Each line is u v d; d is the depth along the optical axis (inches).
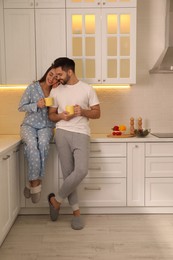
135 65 123.5
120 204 121.7
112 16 122.3
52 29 122.0
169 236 102.2
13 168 108.1
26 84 126.1
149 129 132.4
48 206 121.8
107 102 137.4
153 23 134.4
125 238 101.0
